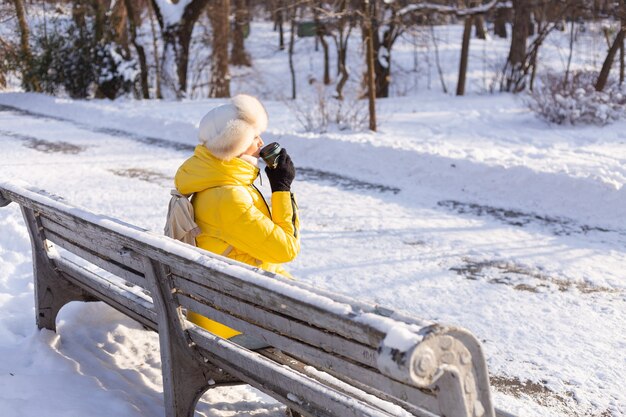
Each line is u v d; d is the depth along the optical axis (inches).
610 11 743.1
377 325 67.2
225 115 115.8
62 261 147.6
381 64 1112.2
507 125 572.7
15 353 142.8
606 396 144.5
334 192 337.1
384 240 258.4
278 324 87.7
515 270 225.0
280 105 772.6
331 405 86.4
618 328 178.4
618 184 290.8
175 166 410.0
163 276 109.3
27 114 705.0
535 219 285.3
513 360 161.3
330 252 244.5
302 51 1723.7
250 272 86.0
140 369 145.3
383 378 75.6
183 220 117.8
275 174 118.4
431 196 326.6
